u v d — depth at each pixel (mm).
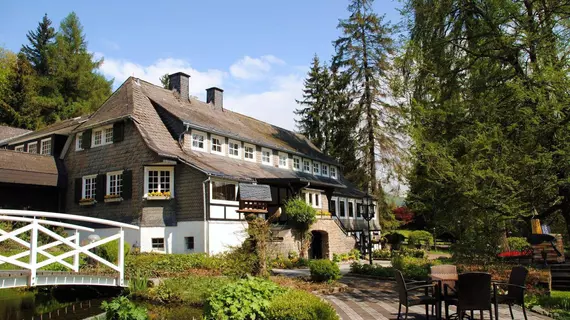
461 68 11922
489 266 12586
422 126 10805
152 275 13969
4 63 40281
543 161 8828
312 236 24000
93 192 21859
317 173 34000
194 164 19141
